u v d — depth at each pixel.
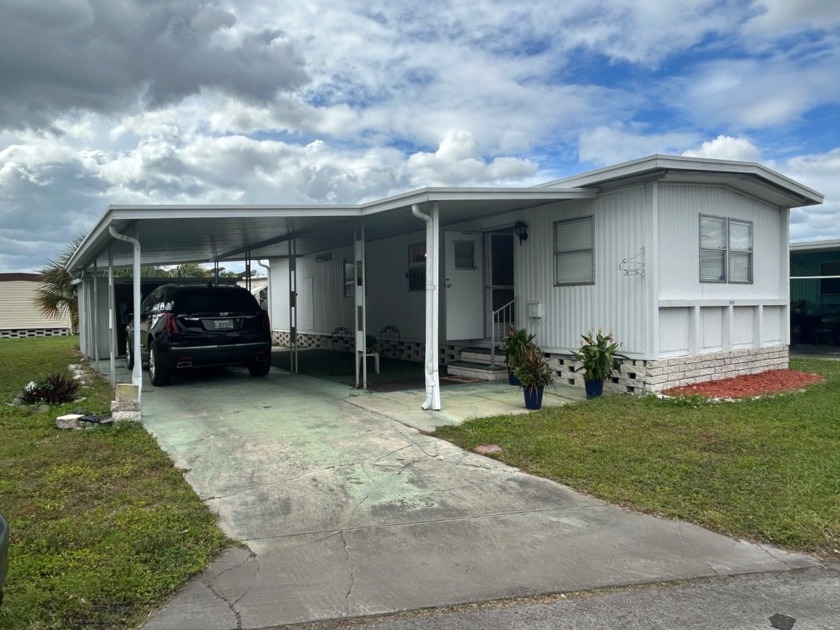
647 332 8.51
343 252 16.27
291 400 8.88
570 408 7.82
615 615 3.12
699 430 6.59
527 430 6.72
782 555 3.79
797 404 7.88
